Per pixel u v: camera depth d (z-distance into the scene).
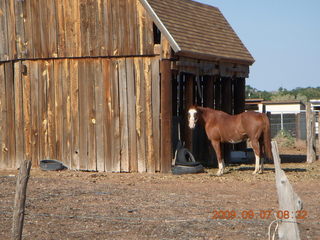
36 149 19.42
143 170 17.91
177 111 21.22
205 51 19.11
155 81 17.72
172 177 16.69
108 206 11.62
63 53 18.94
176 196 12.88
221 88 22.28
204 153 21.02
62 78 19.03
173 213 10.90
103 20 18.36
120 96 18.19
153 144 17.80
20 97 19.62
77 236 9.34
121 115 18.19
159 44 17.59
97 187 14.23
